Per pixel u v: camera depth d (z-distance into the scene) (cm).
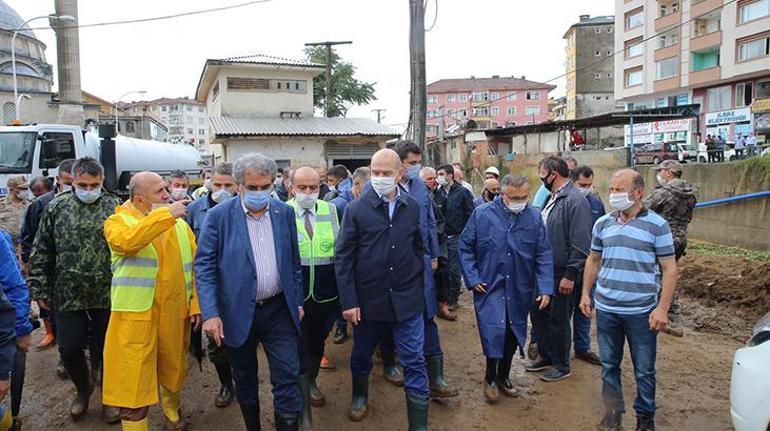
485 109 9388
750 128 3528
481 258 446
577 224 476
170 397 404
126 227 341
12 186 801
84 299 408
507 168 2320
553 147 2594
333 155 2402
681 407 448
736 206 1277
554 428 413
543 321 504
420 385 377
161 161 1848
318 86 3562
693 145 2816
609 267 389
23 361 380
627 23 4659
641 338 379
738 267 954
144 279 352
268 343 358
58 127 1291
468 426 416
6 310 303
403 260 378
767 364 318
